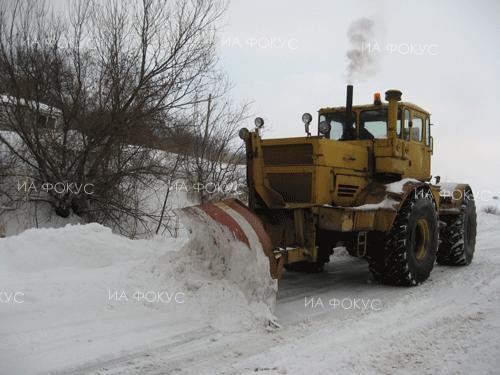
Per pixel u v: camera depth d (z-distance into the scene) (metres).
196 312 4.37
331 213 5.35
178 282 4.77
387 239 6.02
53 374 3.18
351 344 3.90
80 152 8.35
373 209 5.79
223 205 4.69
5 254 5.48
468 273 7.04
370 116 6.73
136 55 8.82
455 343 3.96
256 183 5.65
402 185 6.12
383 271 6.07
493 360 3.62
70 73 8.55
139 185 9.21
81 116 8.39
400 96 6.30
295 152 5.71
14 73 8.00
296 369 3.36
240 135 5.70
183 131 9.88
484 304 5.20
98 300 4.52
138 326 4.06
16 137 8.24
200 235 5.06
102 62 8.73
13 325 3.89
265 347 3.78
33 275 5.11
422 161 7.30
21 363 3.30
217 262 4.86
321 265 7.18
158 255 6.01
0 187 8.12
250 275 4.53
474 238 8.13
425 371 3.40
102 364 3.36
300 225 5.40
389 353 3.72
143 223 9.07
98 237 6.04
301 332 4.19
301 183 5.64
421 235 6.43
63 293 4.59
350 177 6.01
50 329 3.88
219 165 10.67
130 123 8.48
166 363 3.42
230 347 3.75
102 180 8.56
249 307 4.38
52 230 5.89
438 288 6.02
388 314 4.80
